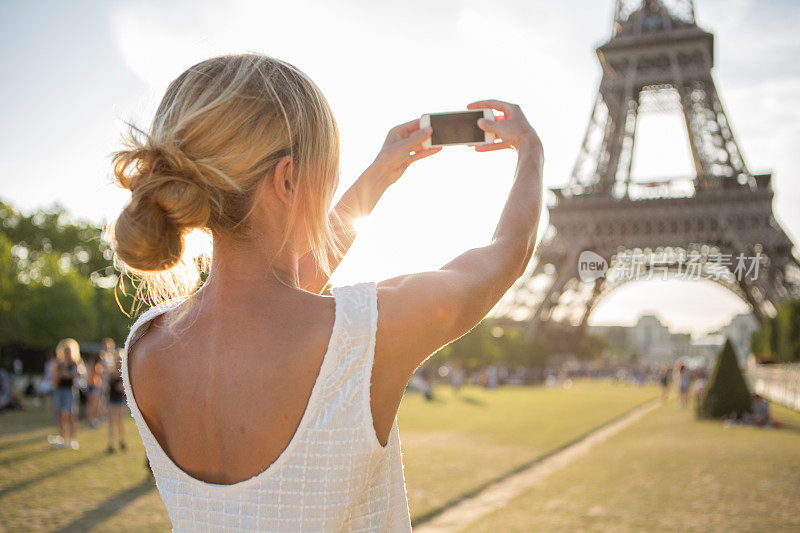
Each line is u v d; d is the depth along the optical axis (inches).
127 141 50.8
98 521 394.0
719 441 717.3
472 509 447.5
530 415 1232.2
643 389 2709.2
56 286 2506.2
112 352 886.4
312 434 46.6
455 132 71.4
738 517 385.7
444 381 2763.3
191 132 47.5
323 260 53.9
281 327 49.4
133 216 48.2
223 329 50.9
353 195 72.7
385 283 51.9
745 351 1892.2
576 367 3969.0
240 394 48.7
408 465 627.5
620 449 724.0
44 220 2898.6
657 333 6048.2
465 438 842.8
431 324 49.6
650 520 389.7
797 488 456.8
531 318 2048.5
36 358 2667.3
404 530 51.9
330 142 52.9
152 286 59.8
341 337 47.5
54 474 528.7
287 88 51.3
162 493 52.1
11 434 772.6
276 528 46.4
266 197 51.4
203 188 48.4
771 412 1071.0
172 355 52.6
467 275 52.5
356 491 47.8
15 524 383.9
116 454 628.4
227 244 52.2
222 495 48.1
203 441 50.0
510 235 56.9
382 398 49.2
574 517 406.0
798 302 1371.8
